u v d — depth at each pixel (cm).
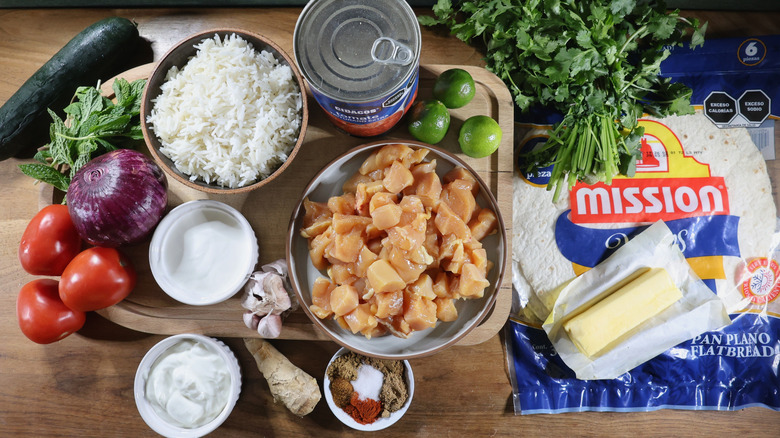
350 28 49
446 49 67
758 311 67
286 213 62
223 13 69
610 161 61
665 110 64
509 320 67
